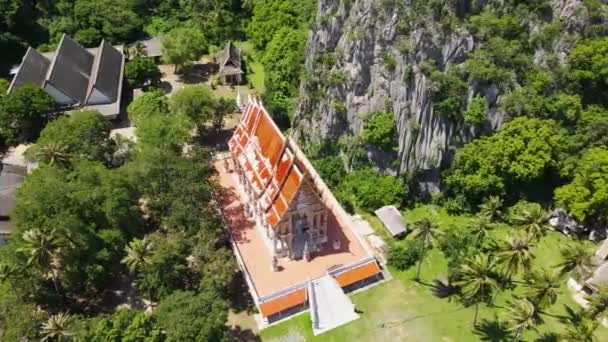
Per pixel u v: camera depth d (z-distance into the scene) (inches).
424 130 3897.6
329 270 3417.8
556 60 3964.1
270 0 6333.7
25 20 6289.4
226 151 4756.4
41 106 4667.8
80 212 3218.5
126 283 3479.3
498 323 3166.8
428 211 4008.4
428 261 3590.1
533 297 2829.7
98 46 6171.3
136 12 6825.8
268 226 3577.8
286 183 3393.2
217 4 6702.8
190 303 2819.9
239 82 5748.0
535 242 3117.6
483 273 2883.9
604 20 4033.0
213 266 3125.0
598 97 4050.2
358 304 3334.2
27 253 2967.5
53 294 3196.4
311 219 3511.3
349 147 4165.8
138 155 3784.5
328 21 4264.3
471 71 3759.8
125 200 3403.1
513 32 3961.6
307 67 4564.5
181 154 4111.7
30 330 2741.1
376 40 3909.9
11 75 5679.1
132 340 2664.9
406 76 3814.0
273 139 3639.3
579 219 3543.3
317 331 3164.4
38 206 3129.9
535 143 3676.2
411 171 3981.3
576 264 3034.0
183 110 4662.9
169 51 5713.6
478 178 3772.1
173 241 3230.8
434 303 3321.9
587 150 3789.4
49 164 3695.9
